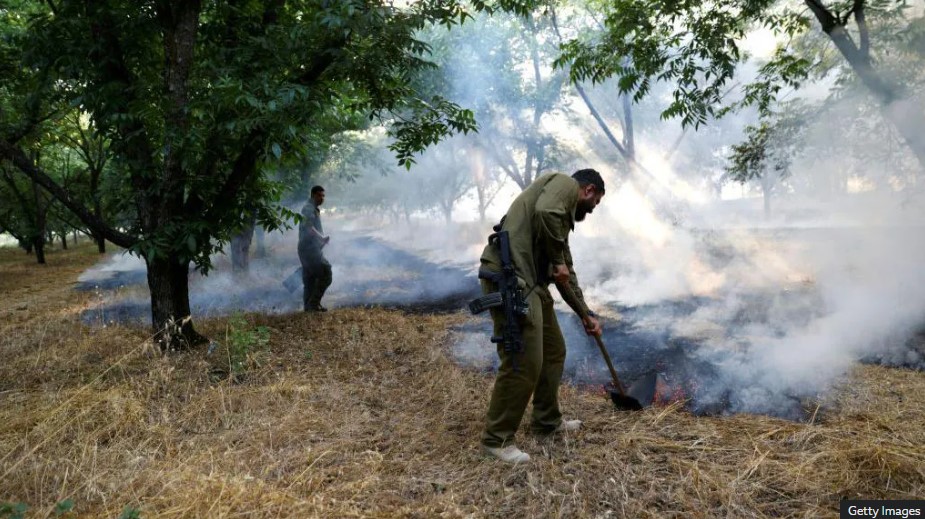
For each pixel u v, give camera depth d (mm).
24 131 5707
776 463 2541
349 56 4848
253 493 2396
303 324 5992
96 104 4754
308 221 6699
